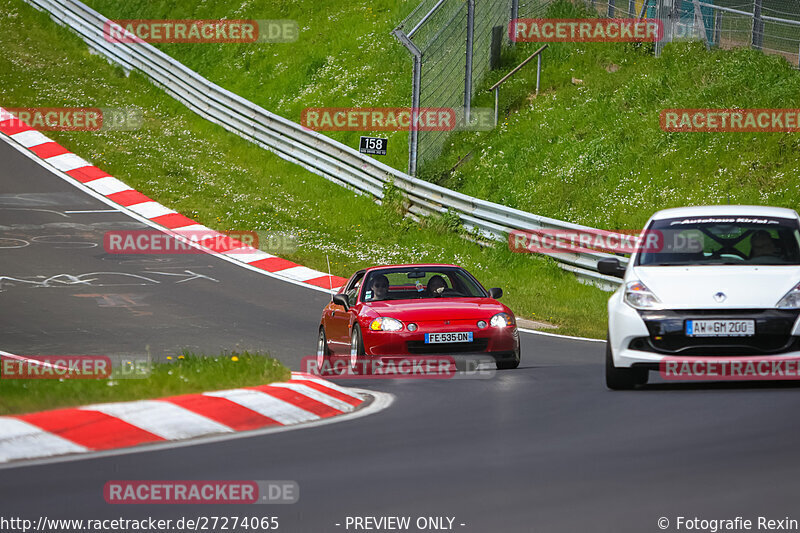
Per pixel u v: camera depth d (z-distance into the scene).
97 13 149.00
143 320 66.94
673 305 35.16
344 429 29.11
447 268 50.34
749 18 111.62
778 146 89.44
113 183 112.94
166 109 137.38
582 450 24.89
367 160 113.00
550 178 101.19
